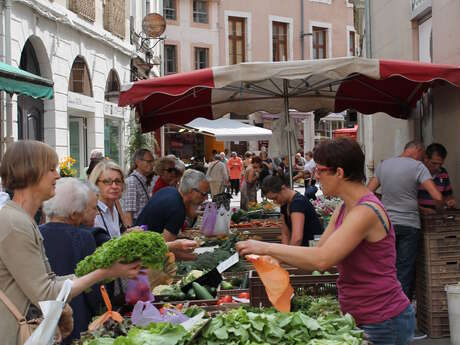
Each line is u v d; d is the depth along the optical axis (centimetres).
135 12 2647
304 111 1105
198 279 587
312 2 4666
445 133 884
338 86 1057
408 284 734
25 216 330
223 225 905
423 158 765
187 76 743
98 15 2089
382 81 994
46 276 326
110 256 350
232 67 736
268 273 366
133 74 2630
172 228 632
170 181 901
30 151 337
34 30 1558
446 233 717
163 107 1048
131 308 466
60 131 1733
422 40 1061
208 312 459
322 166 375
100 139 2112
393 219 729
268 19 4450
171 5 4128
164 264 409
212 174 1936
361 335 354
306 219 690
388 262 374
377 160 1382
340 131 3281
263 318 349
